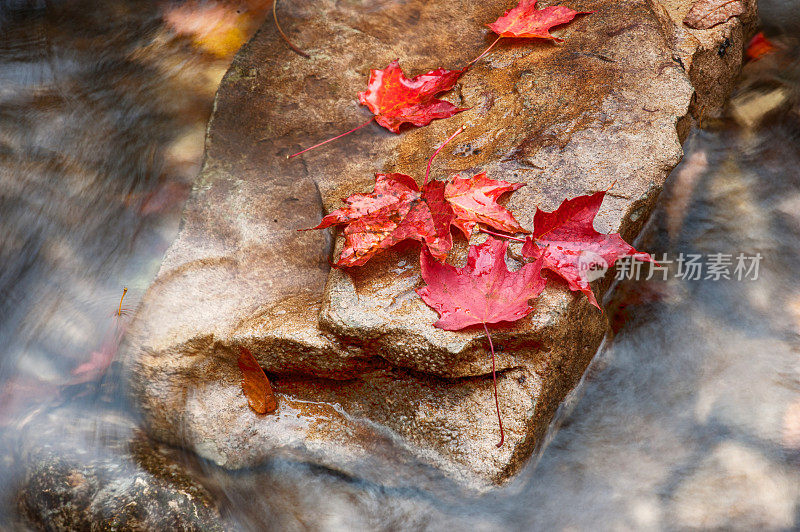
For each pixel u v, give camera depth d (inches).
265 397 55.5
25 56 68.7
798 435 55.9
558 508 54.7
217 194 59.0
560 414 56.2
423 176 58.0
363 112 60.9
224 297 56.9
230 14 69.1
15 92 67.1
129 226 61.5
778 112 62.8
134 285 59.6
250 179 59.4
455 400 54.7
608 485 55.2
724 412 56.4
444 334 54.1
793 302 58.4
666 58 59.4
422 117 60.0
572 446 55.8
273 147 60.2
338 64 62.4
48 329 58.7
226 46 67.7
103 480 54.5
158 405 56.1
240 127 60.7
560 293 54.8
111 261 60.5
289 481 55.1
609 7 61.2
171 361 56.2
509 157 57.6
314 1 64.6
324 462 55.1
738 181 60.9
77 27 69.6
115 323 58.2
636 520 54.7
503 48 61.6
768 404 56.5
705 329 57.9
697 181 60.5
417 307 54.6
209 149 60.1
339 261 55.3
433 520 54.5
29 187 63.1
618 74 59.1
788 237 59.7
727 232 59.8
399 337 54.3
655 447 55.8
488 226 56.2
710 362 57.3
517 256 55.2
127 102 66.0
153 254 60.5
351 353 55.0
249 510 54.7
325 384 55.9
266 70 62.3
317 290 57.1
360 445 55.1
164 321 56.7
